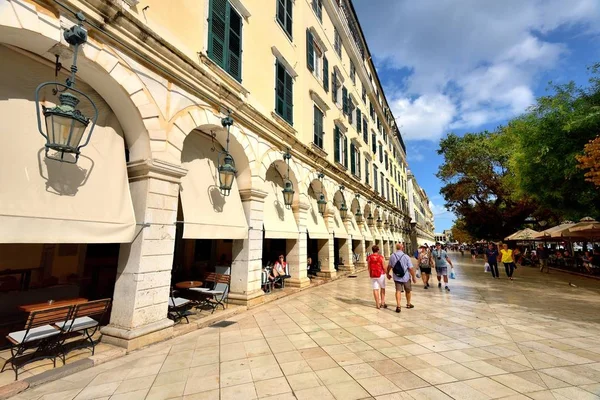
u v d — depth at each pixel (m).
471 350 4.47
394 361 4.04
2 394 3.04
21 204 3.56
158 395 3.16
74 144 3.70
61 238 3.84
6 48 3.83
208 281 8.00
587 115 8.83
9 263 6.44
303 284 10.37
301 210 10.89
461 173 26.91
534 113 11.14
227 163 6.57
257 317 6.53
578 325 5.87
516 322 6.09
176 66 5.68
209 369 3.81
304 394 3.16
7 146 3.59
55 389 3.29
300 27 12.07
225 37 7.23
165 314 5.13
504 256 14.02
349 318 6.41
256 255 7.92
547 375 3.62
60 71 4.38
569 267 17.75
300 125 11.45
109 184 4.69
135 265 4.75
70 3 3.98
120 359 4.13
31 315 3.52
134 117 5.01
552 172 10.67
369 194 20.47
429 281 13.31
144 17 5.23
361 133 20.28
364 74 21.64
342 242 15.84
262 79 8.90
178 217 9.13
